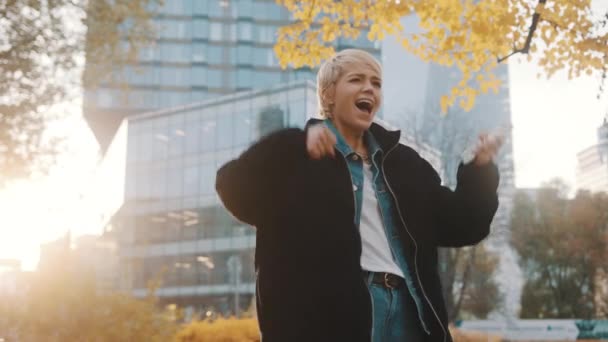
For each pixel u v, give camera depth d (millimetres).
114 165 63938
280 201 2143
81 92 12359
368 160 2330
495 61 5133
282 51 5203
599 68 4766
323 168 2166
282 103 47812
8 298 6387
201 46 75250
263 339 2072
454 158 34312
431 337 2100
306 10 5188
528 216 49219
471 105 5281
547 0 4688
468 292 46531
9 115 11336
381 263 2127
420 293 2133
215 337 8867
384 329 2045
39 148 11750
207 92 74062
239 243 49062
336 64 2359
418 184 2320
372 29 5234
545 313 50062
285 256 2082
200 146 52312
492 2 4941
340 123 2342
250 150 2213
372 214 2215
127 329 6594
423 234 2246
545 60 4930
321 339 1952
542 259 48969
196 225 51281
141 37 13070
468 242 2410
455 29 5051
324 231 2070
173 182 53312
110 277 7016
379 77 2350
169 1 76125
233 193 2188
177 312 7387
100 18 12188
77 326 6379
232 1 77125
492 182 2281
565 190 49688
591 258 47562
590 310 48406
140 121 56531
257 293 2156
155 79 73625
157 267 51844
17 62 11211
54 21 11586
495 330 37188
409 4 5012
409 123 34562
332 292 1986
